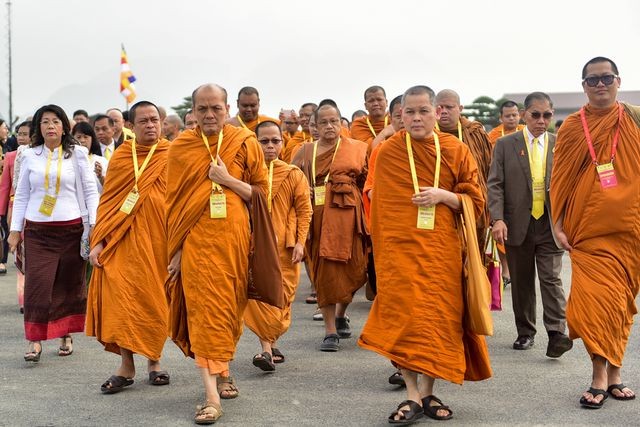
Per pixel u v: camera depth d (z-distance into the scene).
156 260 6.50
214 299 5.58
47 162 7.23
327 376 6.74
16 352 7.68
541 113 7.44
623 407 5.74
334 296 7.81
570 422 5.41
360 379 6.64
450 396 6.08
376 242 5.57
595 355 5.81
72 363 7.27
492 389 6.27
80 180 7.30
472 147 7.51
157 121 6.70
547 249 7.33
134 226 6.48
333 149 8.29
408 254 5.42
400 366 5.40
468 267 5.40
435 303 5.37
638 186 5.86
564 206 6.10
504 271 11.15
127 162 6.59
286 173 7.45
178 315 5.87
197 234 5.64
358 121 9.97
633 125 5.93
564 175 6.04
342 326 8.30
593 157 5.91
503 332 8.40
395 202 5.49
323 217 7.97
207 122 5.71
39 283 7.13
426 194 5.36
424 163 5.50
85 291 7.43
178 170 5.72
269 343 6.97
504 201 7.56
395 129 7.77
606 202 5.84
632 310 5.94
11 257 14.77
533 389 6.25
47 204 7.17
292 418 5.58
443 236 5.43
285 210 7.36
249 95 9.91
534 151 7.51
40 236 7.18
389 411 5.73
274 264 5.88
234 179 5.69
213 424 5.46
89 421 5.57
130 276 6.39
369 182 7.22
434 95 5.60
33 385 6.52
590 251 5.92
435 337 5.34
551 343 7.12
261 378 6.70
